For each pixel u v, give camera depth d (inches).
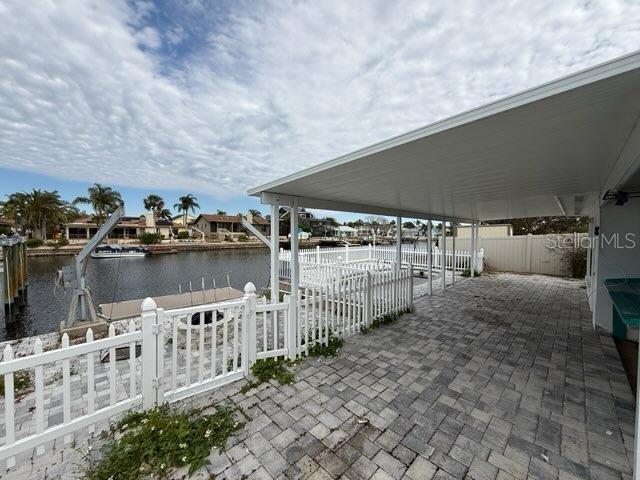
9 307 315.6
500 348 161.2
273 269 181.3
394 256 532.7
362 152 109.3
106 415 91.9
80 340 188.2
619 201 163.5
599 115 74.6
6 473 75.7
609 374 131.4
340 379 126.0
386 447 86.0
